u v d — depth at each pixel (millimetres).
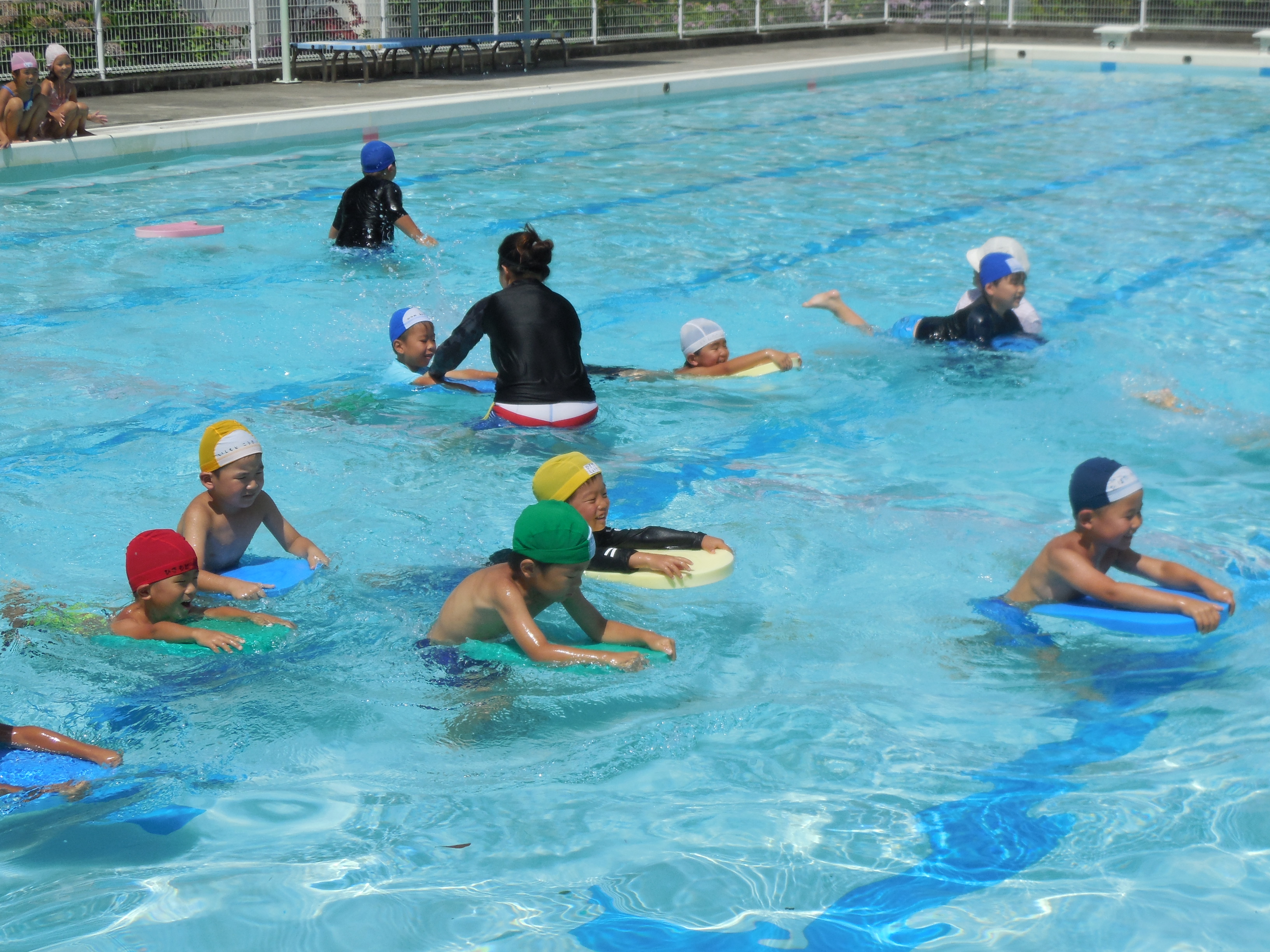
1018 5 24047
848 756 3100
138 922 2482
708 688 3463
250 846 2760
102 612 3859
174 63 16016
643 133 14531
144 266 8391
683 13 22156
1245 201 10664
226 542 4207
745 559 4258
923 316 7047
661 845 2736
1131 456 5164
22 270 8250
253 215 9969
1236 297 7625
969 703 3355
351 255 8734
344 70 17641
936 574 4133
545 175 11883
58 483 4887
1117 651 3600
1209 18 22297
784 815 2842
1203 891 2521
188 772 3070
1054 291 7781
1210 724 3189
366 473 5027
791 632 3781
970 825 2779
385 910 2518
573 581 3566
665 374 6270
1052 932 2416
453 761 3127
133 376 6254
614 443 5402
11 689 3443
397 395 6016
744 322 7309
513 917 2494
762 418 5695
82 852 2738
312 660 3602
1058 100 17438
